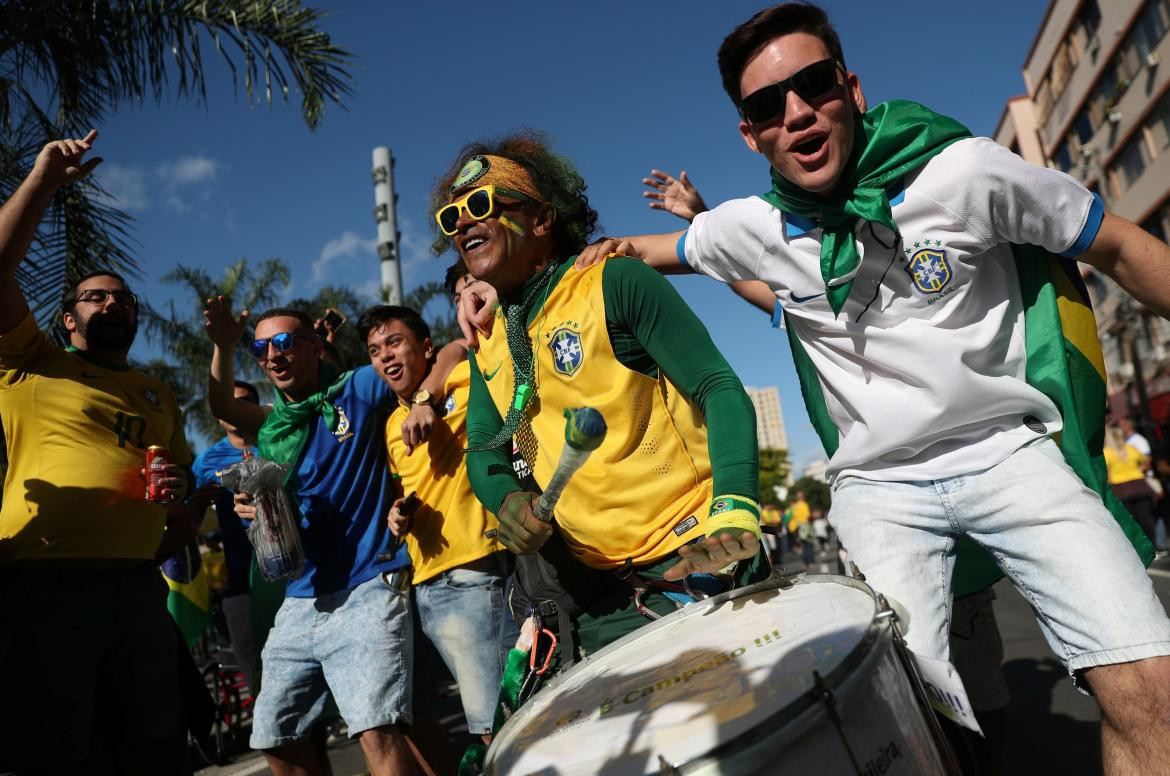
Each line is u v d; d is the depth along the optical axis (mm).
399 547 3469
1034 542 1979
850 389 2211
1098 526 1930
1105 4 29203
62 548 2906
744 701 1227
